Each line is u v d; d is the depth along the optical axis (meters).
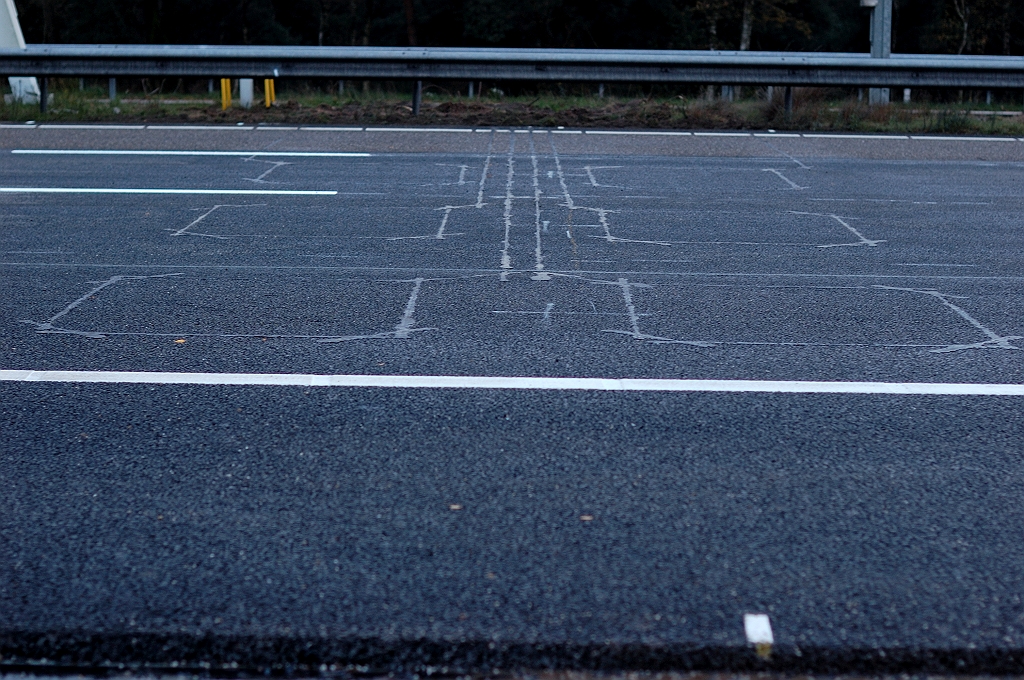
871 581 3.62
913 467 4.53
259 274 7.64
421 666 3.17
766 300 7.06
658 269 7.84
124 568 3.67
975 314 6.78
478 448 4.67
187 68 16.73
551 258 8.15
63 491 4.25
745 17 42.41
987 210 10.12
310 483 4.32
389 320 6.55
